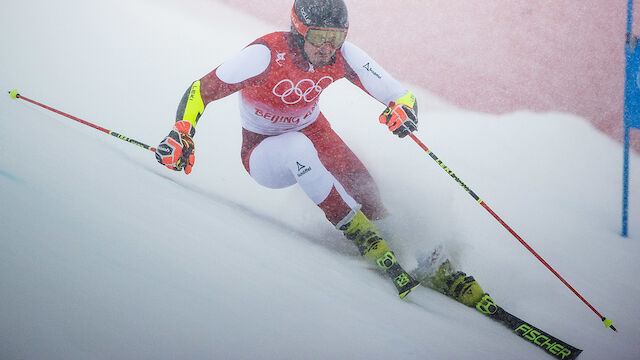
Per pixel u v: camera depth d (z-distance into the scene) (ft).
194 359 31.94
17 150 38.91
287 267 36.42
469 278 37.09
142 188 39.29
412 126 36.86
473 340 34.63
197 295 33.99
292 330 33.30
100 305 32.99
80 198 37.01
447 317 35.76
